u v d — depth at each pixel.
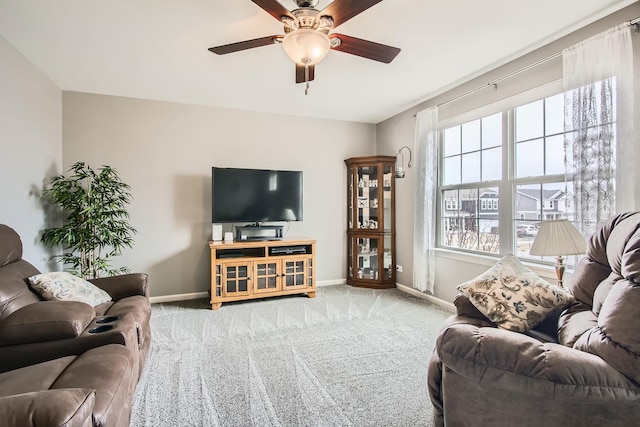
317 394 1.93
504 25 2.32
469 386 1.28
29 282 1.95
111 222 3.29
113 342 1.62
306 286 4.02
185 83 3.38
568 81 2.35
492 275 1.81
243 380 2.08
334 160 4.78
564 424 1.15
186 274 4.01
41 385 1.20
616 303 1.16
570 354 1.14
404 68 3.04
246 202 4.03
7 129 2.49
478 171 3.34
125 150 3.76
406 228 4.34
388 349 2.55
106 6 2.06
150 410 1.76
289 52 1.95
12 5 2.04
